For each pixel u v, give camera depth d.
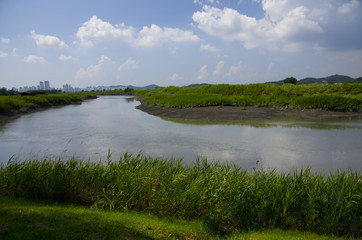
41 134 14.33
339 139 12.10
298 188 5.12
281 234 4.35
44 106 34.59
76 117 22.58
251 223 4.76
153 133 14.34
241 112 20.81
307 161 8.99
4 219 3.61
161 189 5.27
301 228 4.70
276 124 16.72
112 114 25.12
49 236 3.21
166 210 4.99
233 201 4.71
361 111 21.19
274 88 32.38
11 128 16.44
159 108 26.88
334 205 4.70
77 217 4.02
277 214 4.76
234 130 14.87
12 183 5.36
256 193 4.95
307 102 22.59
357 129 14.55
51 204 4.83
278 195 4.93
